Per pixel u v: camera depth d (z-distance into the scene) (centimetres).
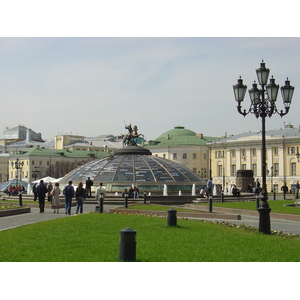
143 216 2530
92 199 4225
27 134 17175
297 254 1392
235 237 1712
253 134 11231
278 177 10350
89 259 1271
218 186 6016
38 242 1545
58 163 13062
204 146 12338
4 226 2253
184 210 3203
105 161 5216
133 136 5650
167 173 5012
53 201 3123
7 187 6656
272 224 2536
